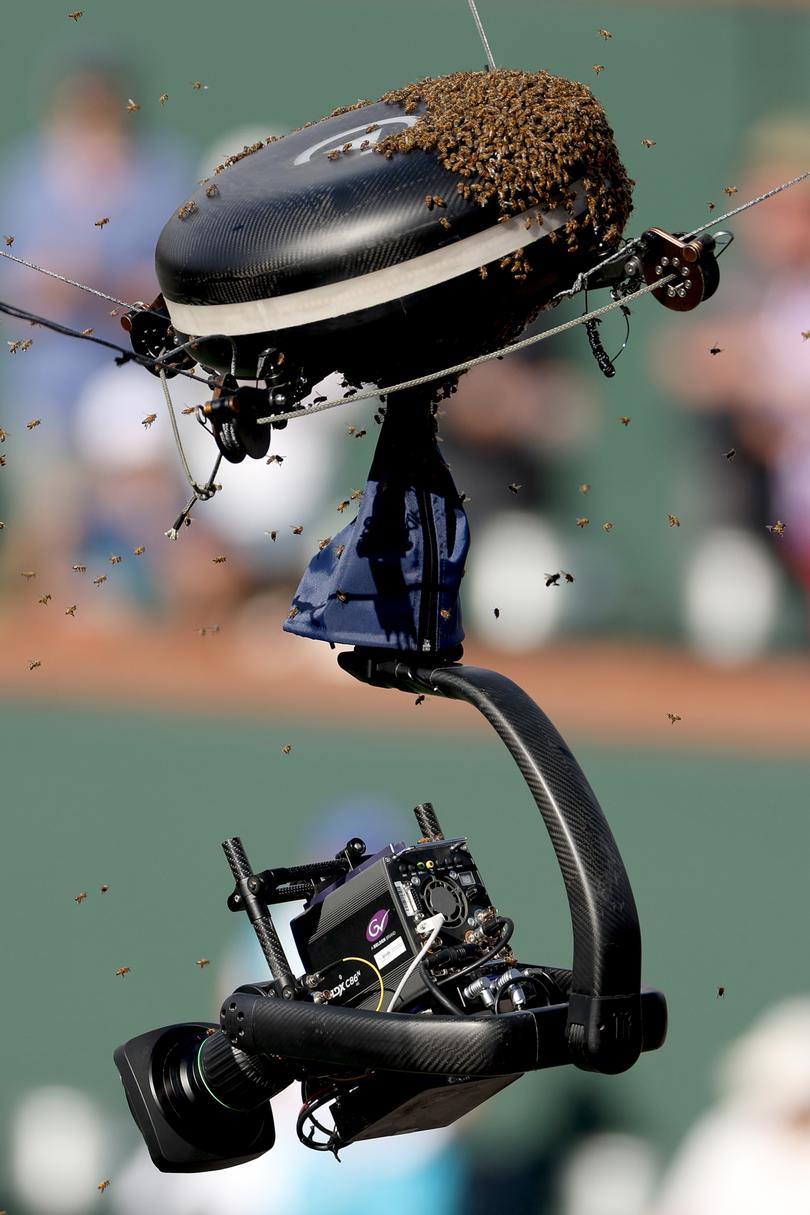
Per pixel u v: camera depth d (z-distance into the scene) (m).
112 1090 29.64
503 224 9.95
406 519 10.77
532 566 36.56
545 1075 27.69
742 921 32.16
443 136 9.98
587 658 36.59
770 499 36.59
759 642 36.75
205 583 35.56
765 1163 27.23
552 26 40.22
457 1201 25.30
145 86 37.56
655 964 31.69
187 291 10.33
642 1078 28.36
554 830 9.98
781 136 38.69
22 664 34.62
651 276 10.16
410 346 10.27
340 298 9.94
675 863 32.88
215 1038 11.61
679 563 37.06
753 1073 28.86
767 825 32.91
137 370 34.62
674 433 36.88
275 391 10.29
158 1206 27.30
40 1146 28.81
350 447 34.84
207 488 10.42
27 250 34.38
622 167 10.62
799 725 34.66
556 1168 26.84
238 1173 24.86
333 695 34.97
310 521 35.09
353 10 39.66
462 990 10.33
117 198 34.59
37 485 35.56
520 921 30.89
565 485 36.66
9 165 35.12
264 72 39.19
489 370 35.94
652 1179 27.38
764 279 36.66
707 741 34.31
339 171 10.08
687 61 39.66
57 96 35.69
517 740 10.23
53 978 30.73
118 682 34.56
